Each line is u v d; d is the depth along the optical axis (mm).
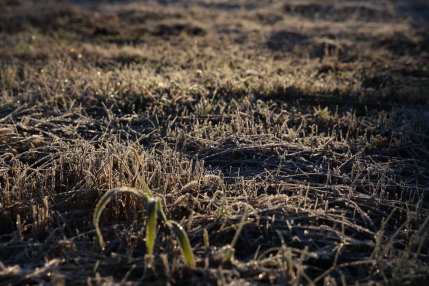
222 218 2822
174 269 2369
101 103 5125
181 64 7086
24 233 2783
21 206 2916
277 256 2469
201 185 3301
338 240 2752
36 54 7371
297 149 3982
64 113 4746
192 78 6055
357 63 7293
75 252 2531
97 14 11359
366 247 2734
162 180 3236
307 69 6898
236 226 2793
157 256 2500
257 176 3475
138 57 7445
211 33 9766
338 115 4992
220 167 3771
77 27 9898
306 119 4812
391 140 4277
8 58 7090
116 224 2797
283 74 6535
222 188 3115
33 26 9891
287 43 8977
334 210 2998
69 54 7203
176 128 4414
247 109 4844
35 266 2473
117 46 8500
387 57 7996
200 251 2562
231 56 7637
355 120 4711
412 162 4000
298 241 2711
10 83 5531
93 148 3555
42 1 13602
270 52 8133
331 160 3816
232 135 4133
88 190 2975
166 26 10234
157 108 4945
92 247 2588
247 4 14320
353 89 5707
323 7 13508
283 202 3053
